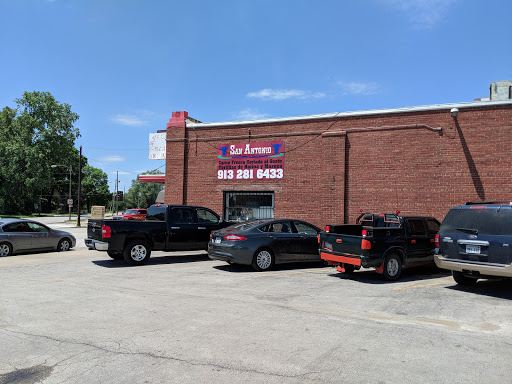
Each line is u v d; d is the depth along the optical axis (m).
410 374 4.04
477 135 13.63
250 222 11.27
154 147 22.23
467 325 5.83
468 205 8.59
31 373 4.00
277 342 4.98
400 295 7.82
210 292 7.99
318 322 5.89
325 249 10.18
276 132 16.44
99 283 8.92
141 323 5.76
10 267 11.34
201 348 4.74
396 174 14.60
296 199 16.00
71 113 72.25
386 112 14.77
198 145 17.72
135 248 11.78
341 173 15.23
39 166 68.25
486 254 7.86
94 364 4.23
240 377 3.94
